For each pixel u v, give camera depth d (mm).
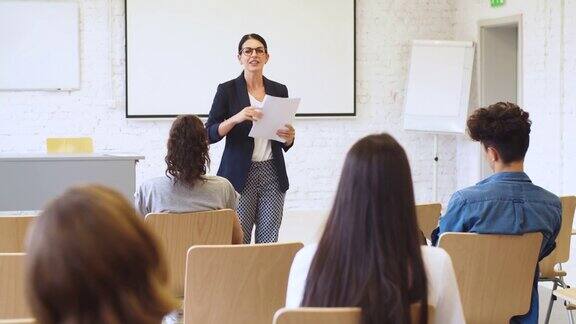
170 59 8812
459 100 9047
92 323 994
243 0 8930
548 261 4059
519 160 2826
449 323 1821
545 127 7898
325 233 1752
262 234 4633
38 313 1000
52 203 1018
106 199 1030
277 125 4414
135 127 8852
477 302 2811
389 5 9422
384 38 9438
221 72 8922
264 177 4594
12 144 8531
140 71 8766
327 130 9383
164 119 8898
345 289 1696
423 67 9156
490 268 2781
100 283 988
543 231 2787
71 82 8609
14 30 8422
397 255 1684
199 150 3648
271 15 9016
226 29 8898
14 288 2455
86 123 8695
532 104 8102
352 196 1719
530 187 2799
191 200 3652
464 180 9586
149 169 8906
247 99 4621
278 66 9086
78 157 4883
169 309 1034
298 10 9086
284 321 1630
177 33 8805
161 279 1044
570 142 7543
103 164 4918
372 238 1690
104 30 8664
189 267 2703
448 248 2742
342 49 9250
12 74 8445
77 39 8586
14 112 8523
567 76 7559
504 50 9055
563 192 7660
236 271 2725
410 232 1713
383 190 1706
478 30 9047
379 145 1743
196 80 8875
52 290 982
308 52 9156
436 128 9125
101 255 988
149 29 8750
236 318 2771
